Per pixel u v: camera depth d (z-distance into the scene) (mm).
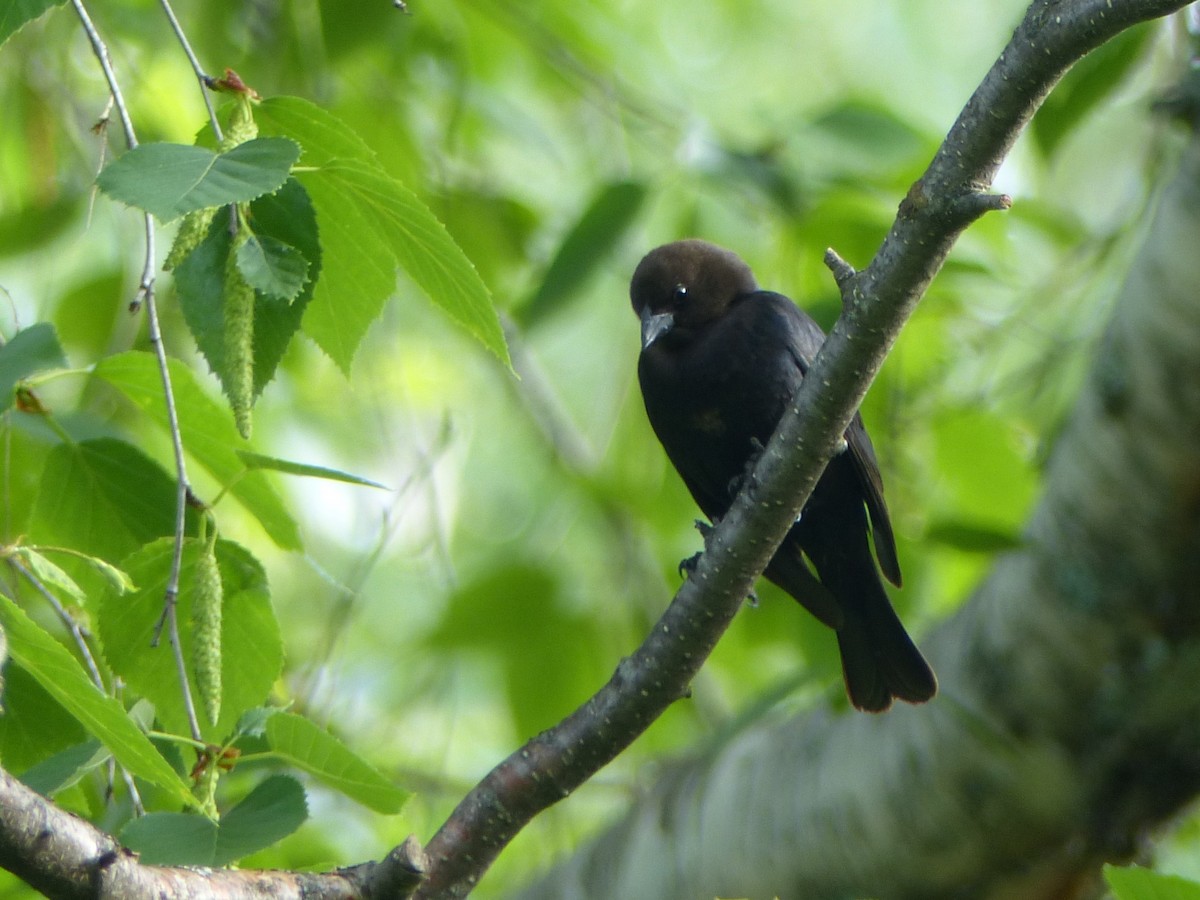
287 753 5438
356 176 5680
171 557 6113
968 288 10992
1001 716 8250
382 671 12484
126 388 6273
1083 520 7977
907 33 17188
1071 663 8070
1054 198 13070
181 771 6043
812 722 9117
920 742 8398
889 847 8508
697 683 11906
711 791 9258
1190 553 7785
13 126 10758
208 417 6281
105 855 4715
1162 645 7941
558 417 12469
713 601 6117
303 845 9469
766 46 16641
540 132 11906
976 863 8438
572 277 9461
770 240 11688
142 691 6137
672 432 10367
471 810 6145
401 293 13070
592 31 12023
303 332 6031
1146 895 4750
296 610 12672
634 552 11727
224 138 5453
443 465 12148
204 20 10734
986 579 8703
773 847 8812
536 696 10969
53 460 6422
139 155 4957
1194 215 7605
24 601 7660
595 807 12516
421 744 12008
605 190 9586
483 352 12617
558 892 9617
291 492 12453
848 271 5766
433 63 11578
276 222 5637
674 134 11281
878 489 9352
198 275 5555
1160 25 9250
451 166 11633
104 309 10438
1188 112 7988
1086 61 9008
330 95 10852
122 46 11438
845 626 8891
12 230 10375
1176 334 7617
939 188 5488
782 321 10000
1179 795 8164
